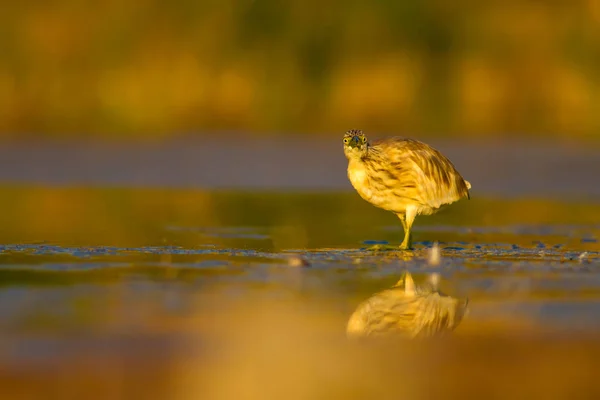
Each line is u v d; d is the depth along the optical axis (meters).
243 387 7.44
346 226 16.23
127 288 10.43
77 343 8.28
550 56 33.44
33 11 34.56
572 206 19.22
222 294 10.20
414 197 13.90
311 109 32.22
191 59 33.81
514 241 14.66
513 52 33.75
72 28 34.31
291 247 13.67
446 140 28.14
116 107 32.03
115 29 34.31
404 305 9.86
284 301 9.95
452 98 32.44
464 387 7.46
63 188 21.30
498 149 26.30
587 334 8.83
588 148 26.45
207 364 7.87
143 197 19.95
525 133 29.30
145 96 32.62
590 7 34.44
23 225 15.59
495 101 32.25
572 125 30.11
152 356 8.02
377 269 11.81
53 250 12.95
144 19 34.62
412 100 32.47
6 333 8.52
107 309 9.42
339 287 10.70
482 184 22.11
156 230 15.29
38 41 33.94
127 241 13.97
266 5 35.03
